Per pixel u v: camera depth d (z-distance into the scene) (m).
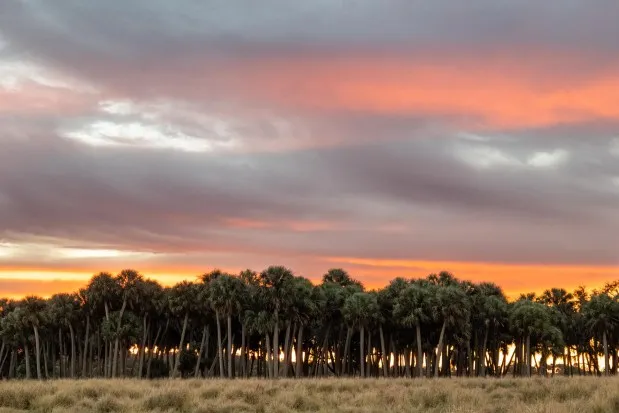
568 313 97.62
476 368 91.75
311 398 24.03
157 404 22.14
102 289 85.75
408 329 85.25
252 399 23.80
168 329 102.38
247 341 96.12
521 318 82.75
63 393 23.58
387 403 23.12
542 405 18.17
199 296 83.06
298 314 78.00
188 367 96.62
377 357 95.94
